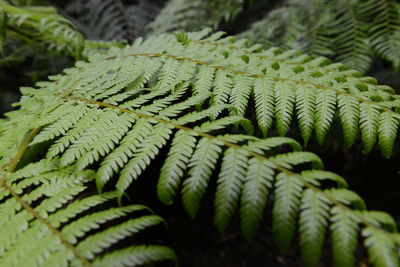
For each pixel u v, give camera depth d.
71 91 0.65
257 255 1.38
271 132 1.04
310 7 1.07
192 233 1.34
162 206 1.06
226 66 0.64
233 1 1.18
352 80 0.62
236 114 0.59
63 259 0.46
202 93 0.60
